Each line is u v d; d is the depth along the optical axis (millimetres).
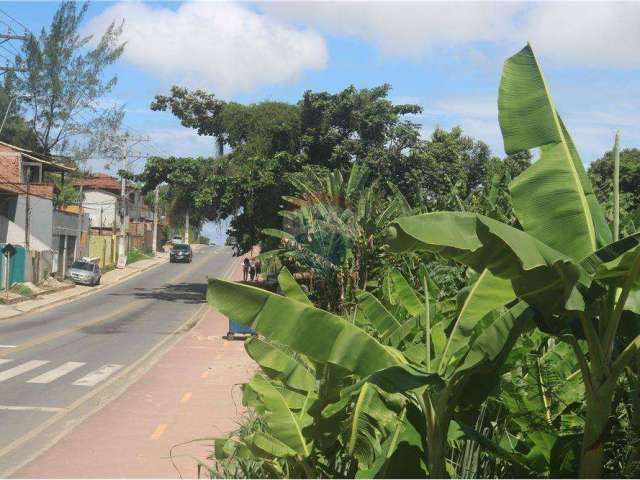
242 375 16578
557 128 5430
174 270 63938
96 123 62625
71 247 53406
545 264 4391
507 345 5180
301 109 36812
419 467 5430
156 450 9656
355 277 17156
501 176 14586
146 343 23422
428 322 5848
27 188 41750
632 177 24438
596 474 4949
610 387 4879
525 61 5688
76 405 13117
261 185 35625
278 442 5961
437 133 34969
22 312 32469
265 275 26531
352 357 5047
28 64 60812
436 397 5465
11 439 10461
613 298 4938
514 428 6438
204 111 40625
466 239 4480
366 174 18891
